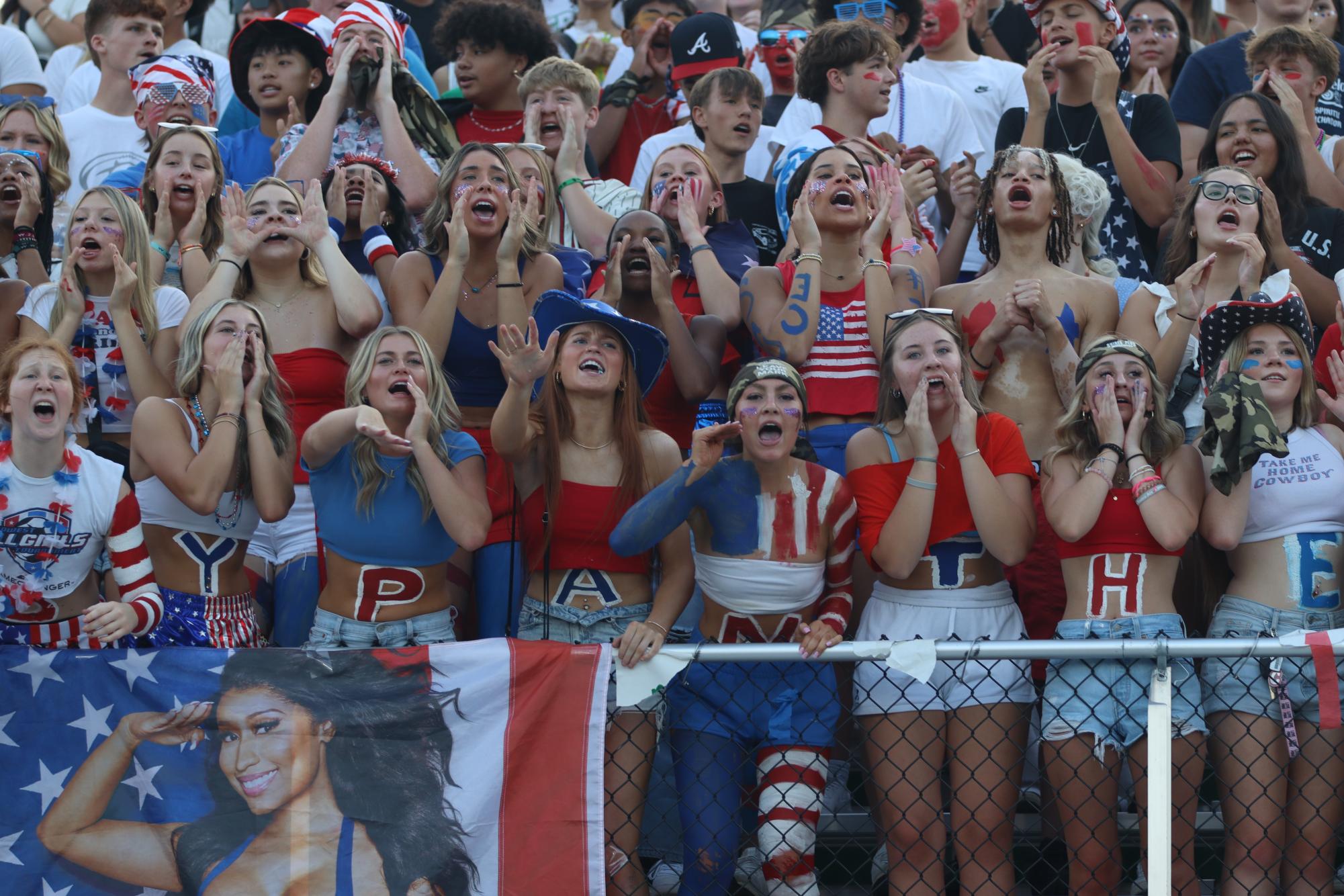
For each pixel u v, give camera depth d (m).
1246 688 15.88
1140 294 19.27
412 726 14.86
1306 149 22.27
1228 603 16.64
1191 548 18.14
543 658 15.02
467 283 19.39
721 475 16.25
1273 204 19.70
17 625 15.31
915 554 15.93
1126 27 26.66
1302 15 26.22
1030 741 18.05
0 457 15.25
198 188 20.58
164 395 18.22
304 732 14.80
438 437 16.38
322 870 14.59
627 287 19.94
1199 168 22.03
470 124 25.12
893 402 16.75
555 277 19.84
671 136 25.16
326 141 22.34
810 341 19.08
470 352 18.94
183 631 15.94
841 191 19.62
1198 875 17.48
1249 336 16.97
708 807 15.95
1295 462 16.62
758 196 22.95
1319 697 14.47
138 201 21.58
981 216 20.11
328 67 23.23
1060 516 16.11
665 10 28.62
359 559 16.22
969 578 16.41
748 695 16.17
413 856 14.66
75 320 18.30
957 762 15.91
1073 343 19.17
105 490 15.34
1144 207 22.06
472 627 18.22
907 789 15.91
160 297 19.25
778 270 19.92
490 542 17.75
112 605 14.83
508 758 14.84
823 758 16.14
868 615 16.64
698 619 18.02
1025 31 29.14
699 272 20.11
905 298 19.62
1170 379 18.61
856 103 23.22
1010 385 18.84
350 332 19.05
